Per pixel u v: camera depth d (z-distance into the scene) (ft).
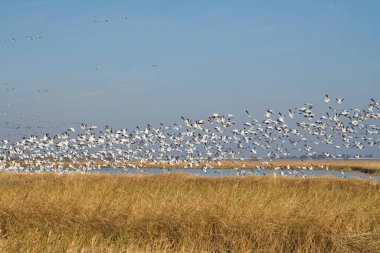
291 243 44.73
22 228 48.29
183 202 50.42
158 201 51.75
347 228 44.73
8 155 129.80
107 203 51.93
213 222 46.50
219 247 43.75
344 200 55.88
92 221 48.57
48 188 63.98
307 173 108.47
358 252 42.75
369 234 44.14
